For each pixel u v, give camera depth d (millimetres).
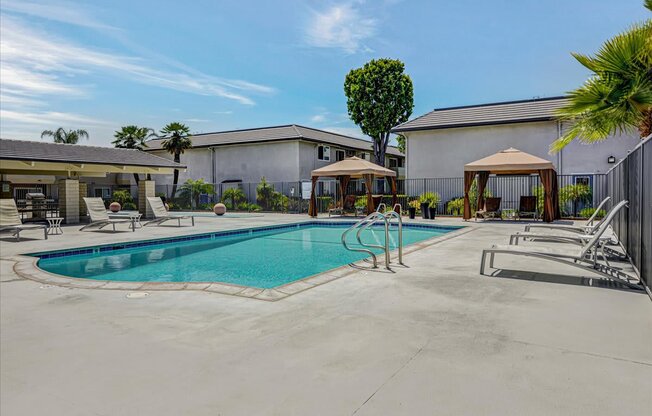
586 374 2930
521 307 4637
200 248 12156
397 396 2654
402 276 6336
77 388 2840
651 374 2918
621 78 8125
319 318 4305
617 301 4859
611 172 13016
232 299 5121
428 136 24297
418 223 16906
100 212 15555
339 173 20078
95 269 9016
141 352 3457
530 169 16594
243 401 2629
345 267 7047
